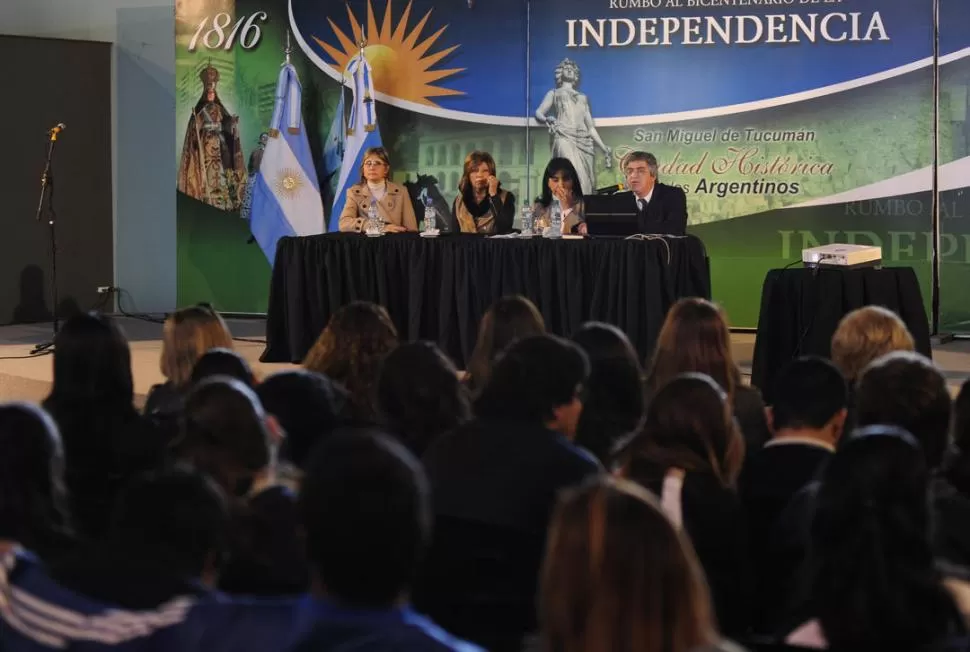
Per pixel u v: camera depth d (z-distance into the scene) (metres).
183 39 12.74
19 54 12.72
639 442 3.42
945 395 3.60
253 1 12.52
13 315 12.90
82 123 13.20
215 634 2.13
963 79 11.30
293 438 3.67
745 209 11.91
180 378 4.98
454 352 9.31
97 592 2.23
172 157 13.27
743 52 11.74
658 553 1.56
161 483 2.30
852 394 4.98
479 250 9.16
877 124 11.55
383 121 12.48
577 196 9.64
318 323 9.56
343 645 1.70
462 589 3.13
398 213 10.55
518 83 12.19
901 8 11.39
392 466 1.77
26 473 2.67
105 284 13.51
